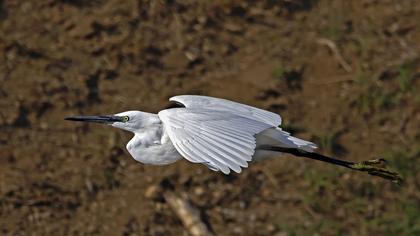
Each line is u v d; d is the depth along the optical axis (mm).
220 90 14133
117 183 13117
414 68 14758
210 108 7766
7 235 12328
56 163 13234
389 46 15102
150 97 14055
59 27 14836
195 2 15430
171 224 12719
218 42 14953
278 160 13602
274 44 14961
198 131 6938
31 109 13758
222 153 6688
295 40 15055
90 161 13328
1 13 14930
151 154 8492
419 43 15211
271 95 14109
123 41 14703
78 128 13695
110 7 15188
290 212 13023
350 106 14180
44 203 12727
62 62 14375
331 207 13125
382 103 14250
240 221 12844
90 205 12828
